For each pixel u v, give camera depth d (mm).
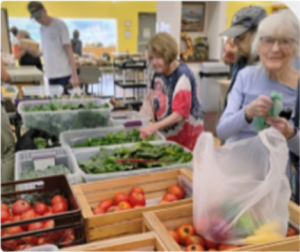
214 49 5191
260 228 920
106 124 2264
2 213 977
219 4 4793
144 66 5180
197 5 4965
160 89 2064
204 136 1046
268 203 932
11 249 876
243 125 1443
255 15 1594
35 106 2299
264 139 965
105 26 10984
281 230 927
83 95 2760
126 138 1942
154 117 2236
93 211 1129
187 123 1994
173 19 4578
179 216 1053
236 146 1059
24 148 1804
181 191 1326
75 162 1504
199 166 1035
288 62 1372
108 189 1268
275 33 1299
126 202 1188
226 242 945
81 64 6000
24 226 979
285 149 949
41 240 899
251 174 1027
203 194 982
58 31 3189
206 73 5305
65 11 10055
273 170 924
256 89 1515
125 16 10688
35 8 3023
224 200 960
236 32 1592
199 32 5211
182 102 1885
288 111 1412
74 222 900
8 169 1763
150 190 1354
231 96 1624
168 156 1557
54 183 1157
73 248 820
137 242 856
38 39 9992
